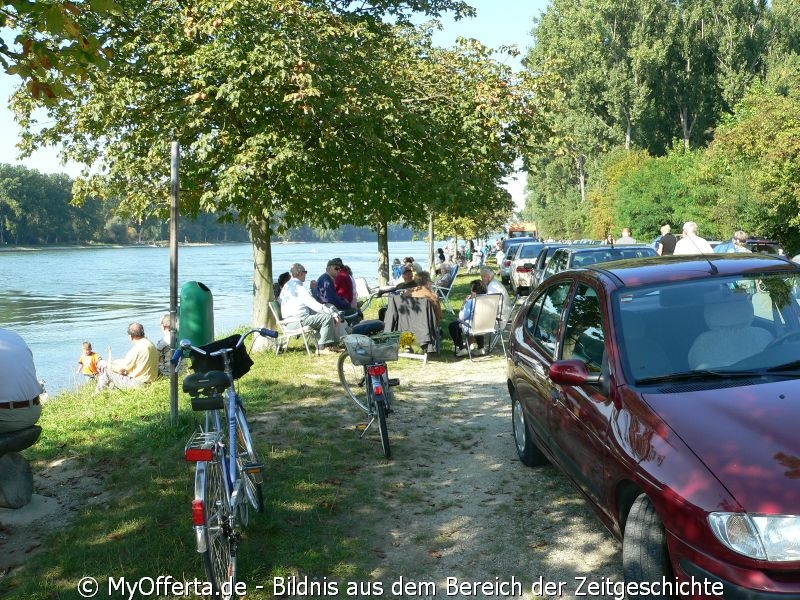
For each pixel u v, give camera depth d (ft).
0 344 19.58
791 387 13.62
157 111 42.47
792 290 16.42
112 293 166.81
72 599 14.97
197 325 26.03
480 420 28.02
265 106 40.52
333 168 46.03
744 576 10.83
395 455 23.94
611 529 14.61
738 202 120.67
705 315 15.81
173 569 16.03
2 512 19.76
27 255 474.90
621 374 14.87
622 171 206.18
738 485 11.30
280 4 38.11
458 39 48.67
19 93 45.50
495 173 52.01
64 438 26.27
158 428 26.55
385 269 88.63
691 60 225.97
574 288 18.94
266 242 48.26
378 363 24.53
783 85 190.60
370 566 16.19
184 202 47.16
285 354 45.73
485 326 42.24
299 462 23.06
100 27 39.68
